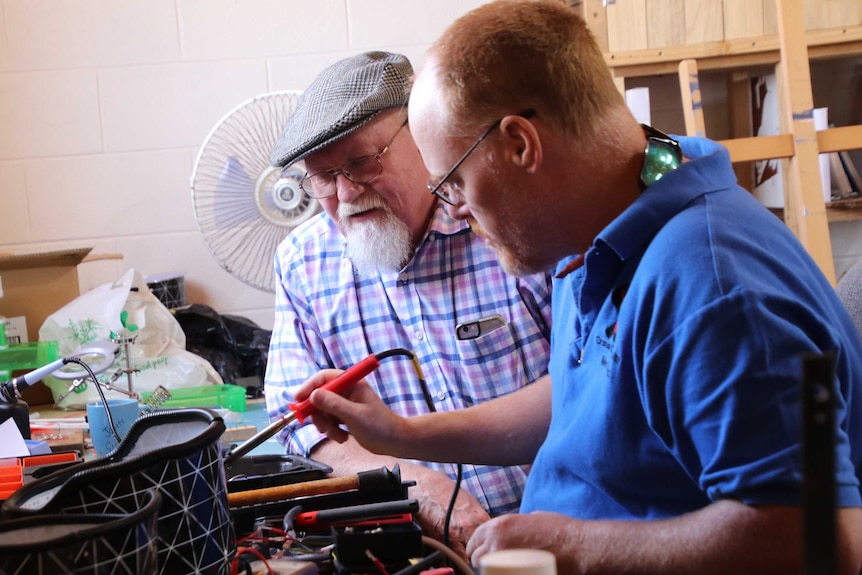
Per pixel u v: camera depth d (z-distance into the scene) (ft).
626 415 3.21
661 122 9.64
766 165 9.06
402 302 5.71
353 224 5.55
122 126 10.02
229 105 10.11
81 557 2.17
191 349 8.93
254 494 3.73
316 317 5.88
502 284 5.62
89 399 7.50
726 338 2.78
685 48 8.31
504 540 3.17
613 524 3.11
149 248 10.14
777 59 8.37
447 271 5.67
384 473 3.81
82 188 10.03
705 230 2.97
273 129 9.48
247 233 9.61
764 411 2.71
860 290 4.15
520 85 3.22
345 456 5.30
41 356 7.67
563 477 3.58
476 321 5.59
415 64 10.25
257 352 9.14
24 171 9.96
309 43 10.12
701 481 2.89
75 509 2.53
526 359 5.59
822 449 1.50
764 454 2.71
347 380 4.12
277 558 3.22
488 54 3.25
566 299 4.06
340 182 5.45
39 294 8.48
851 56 9.11
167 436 3.01
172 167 10.09
